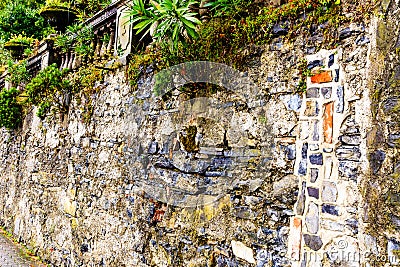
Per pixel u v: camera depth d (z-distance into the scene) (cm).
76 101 530
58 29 706
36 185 636
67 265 518
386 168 215
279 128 276
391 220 210
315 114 257
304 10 268
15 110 734
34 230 628
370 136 226
